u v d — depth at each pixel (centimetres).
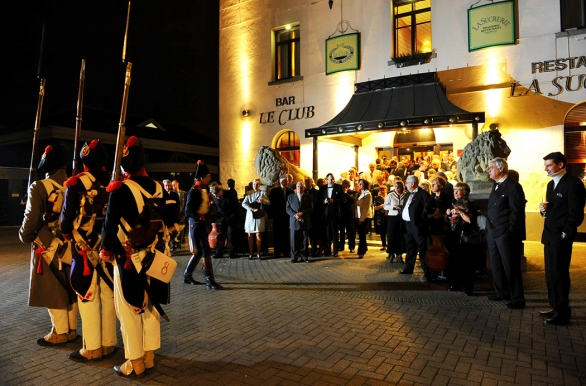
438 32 1273
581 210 462
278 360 388
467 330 462
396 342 429
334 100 1436
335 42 1429
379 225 1017
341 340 436
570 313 484
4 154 2483
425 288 657
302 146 1502
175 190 1139
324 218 966
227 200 968
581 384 337
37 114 451
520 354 396
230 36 1656
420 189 723
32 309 561
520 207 532
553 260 480
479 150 775
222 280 731
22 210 2030
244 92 1627
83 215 376
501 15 1181
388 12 1352
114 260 352
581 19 1105
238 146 1642
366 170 1428
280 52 1588
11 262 934
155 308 372
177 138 2817
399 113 1109
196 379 353
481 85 1219
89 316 387
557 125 1129
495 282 577
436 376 353
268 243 1034
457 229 611
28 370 372
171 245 1055
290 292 640
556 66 1123
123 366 362
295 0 1514
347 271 793
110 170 833
